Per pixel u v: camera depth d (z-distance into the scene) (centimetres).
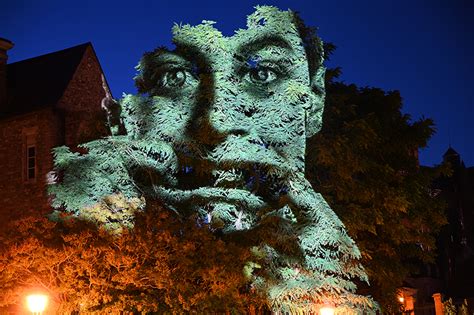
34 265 1502
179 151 1852
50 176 2350
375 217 2120
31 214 2528
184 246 1481
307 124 1877
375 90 2444
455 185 4728
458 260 4438
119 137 1814
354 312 1830
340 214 2064
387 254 2289
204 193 1789
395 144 2350
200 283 1590
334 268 1781
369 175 2205
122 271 1484
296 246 1738
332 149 2050
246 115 1847
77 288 1522
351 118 2319
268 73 1828
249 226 1806
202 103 1823
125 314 1533
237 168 1836
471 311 3177
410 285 3700
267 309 1917
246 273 1600
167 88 1861
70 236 1490
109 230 1586
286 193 1858
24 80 2786
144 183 1889
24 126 2614
